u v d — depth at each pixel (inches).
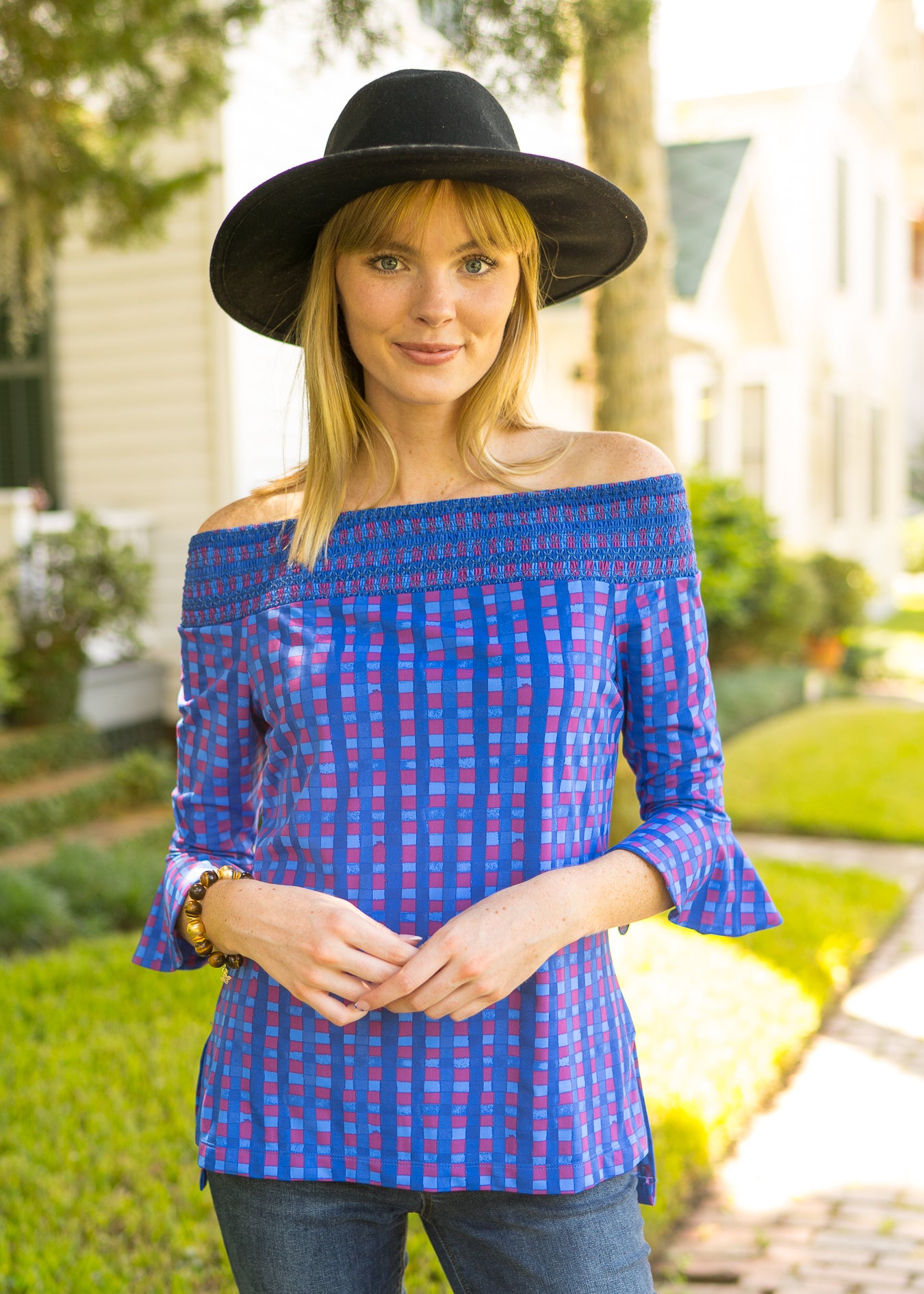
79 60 197.3
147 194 217.2
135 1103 140.9
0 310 355.6
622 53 183.9
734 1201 132.3
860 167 745.6
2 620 299.0
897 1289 115.6
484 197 56.2
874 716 403.9
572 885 52.8
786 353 614.5
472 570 56.6
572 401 475.5
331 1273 56.3
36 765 306.3
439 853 54.7
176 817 65.0
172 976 184.7
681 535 57.6
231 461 343.0
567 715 54.9
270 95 333.4
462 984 50.8
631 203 61.1
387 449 60.8
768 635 467.8
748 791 317.1
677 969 186.5
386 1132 54.5
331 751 55.9
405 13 251.0
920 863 269.1
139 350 348.5
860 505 768.3
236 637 60.9
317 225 61.8
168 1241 113.9
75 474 358.6
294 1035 56.1
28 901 213.8
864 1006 187.0
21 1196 120.2
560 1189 53.4
